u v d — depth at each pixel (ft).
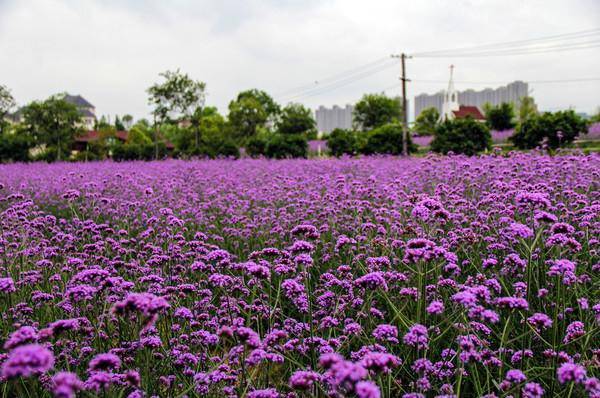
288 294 12.71
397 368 11.60
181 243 18.98
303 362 12.41
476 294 10.48
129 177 40.98
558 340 12.92
